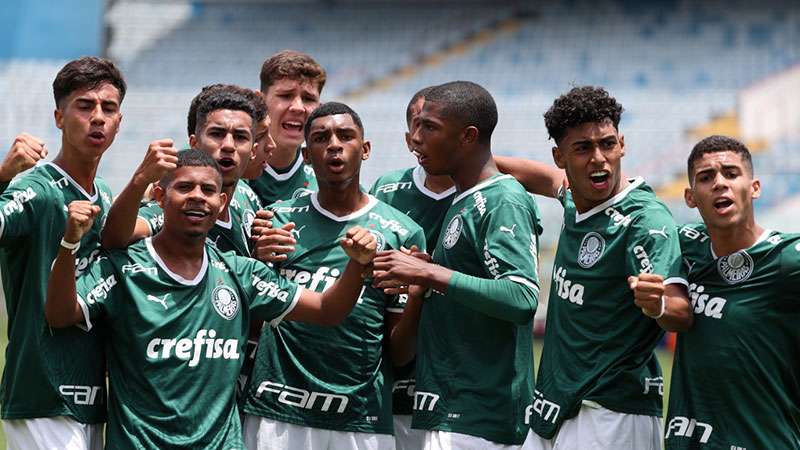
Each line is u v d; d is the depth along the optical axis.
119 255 5.65
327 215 6.41
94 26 31.28
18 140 5.54
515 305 5.76
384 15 33.66
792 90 28.25
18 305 5.63
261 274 5.95
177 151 5.60
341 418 6.15
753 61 29.28
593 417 5.63
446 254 6.23
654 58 30.12
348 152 6.22
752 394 5.48
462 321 6.14
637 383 5.66
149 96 31.53
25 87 30.73
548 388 5.89
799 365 5.55
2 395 5.71
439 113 6.17
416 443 6.83
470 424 6.03
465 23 32.84
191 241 5.66
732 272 5.59
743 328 5.49
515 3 33.06
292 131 7.41
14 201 5.47
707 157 5.62
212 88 6.69
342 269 6.29
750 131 27.77
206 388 5.58
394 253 5.86
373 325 6.30
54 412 5.54
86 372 5.63
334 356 6.17
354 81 31.44
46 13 31.25
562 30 31.88
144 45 33.41
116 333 5.59
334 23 33.72
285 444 6.09
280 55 7.56
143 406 5.46
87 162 5.78
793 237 5.50
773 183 26.23
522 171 6.83
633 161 27.38
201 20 34.16
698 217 25.27
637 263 5.61
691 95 28.75
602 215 5.83
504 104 29.58
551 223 24.59
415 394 6.30
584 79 30.02
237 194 6.69
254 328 6.47
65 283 5.29
